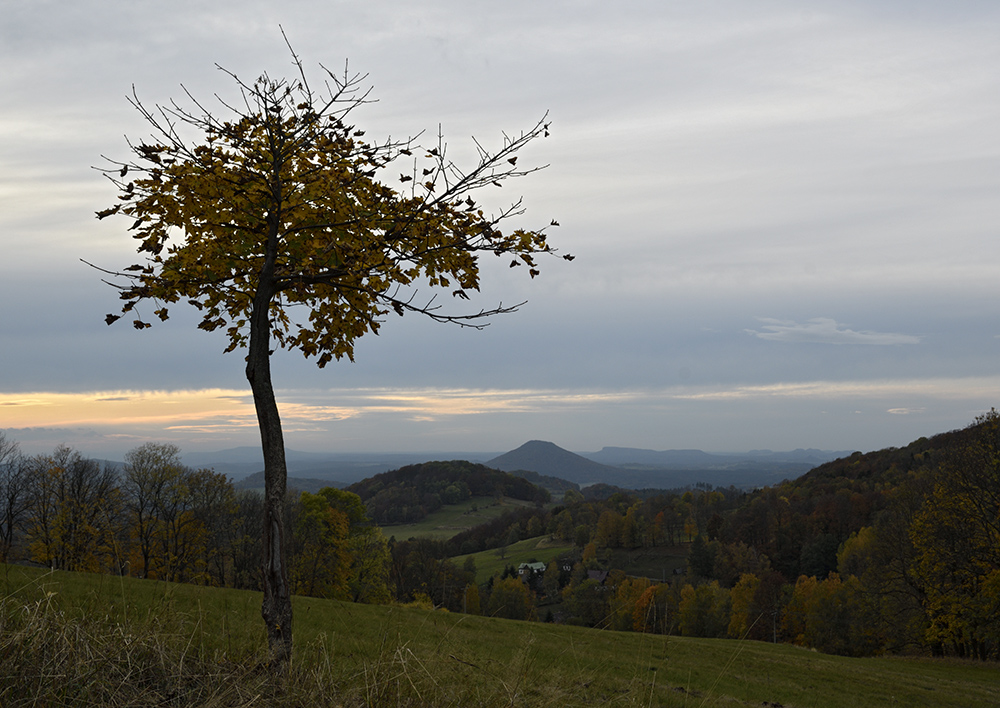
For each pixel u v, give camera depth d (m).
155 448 36.75
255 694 4.23
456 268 6.03
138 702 3.96
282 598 5.23
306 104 5.60
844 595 54.00
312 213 5.79
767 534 88.88
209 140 5.58
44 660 4.10
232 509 41.78
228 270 5.88
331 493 44.66
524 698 4.98
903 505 40.25
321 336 6.62
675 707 10.80
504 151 5.29
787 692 19.42
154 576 33.00
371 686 4.49
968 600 33.19
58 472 32.97
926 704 21.55
